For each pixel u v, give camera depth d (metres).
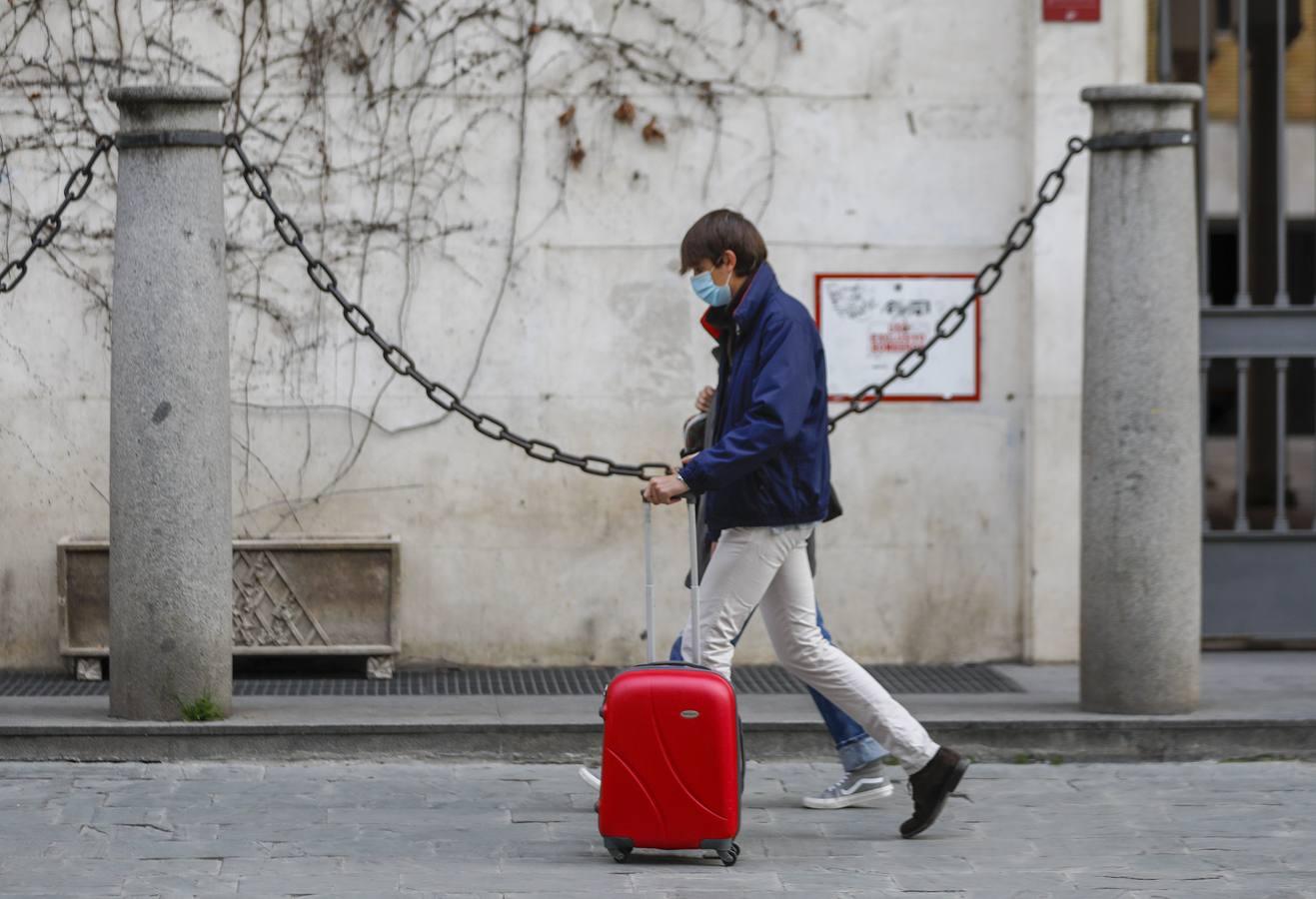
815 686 7.61
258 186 10.40
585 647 10.65
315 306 10.46
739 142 10.58
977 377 10.72
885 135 10.64
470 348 10.52
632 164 10.52
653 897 6.66
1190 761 8.91
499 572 10.59
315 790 8.20
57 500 10.39
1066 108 10.58
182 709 8.69
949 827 7.74
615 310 10.55
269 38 10.38
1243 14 11.04
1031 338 10.64
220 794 8.09
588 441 10.59
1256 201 11.10
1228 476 11.12
